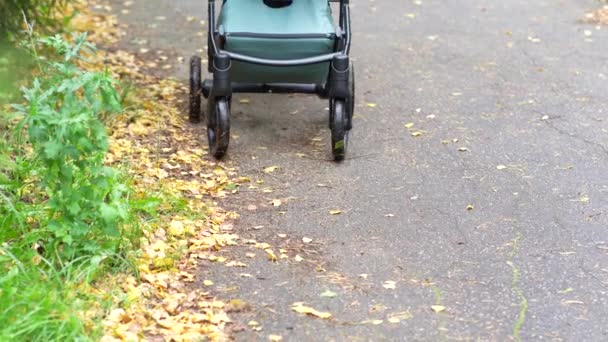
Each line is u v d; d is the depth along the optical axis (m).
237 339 5.89
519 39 8.32
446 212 6.57
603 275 6.20
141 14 8.55
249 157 6.96
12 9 7.16
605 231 6.44
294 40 6.82
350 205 6.62
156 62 7.90
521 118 7.32
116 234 6.09
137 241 6.24
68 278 5.98
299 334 5.92
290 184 6.76
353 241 6.39
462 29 8.47
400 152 7.01
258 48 6.84
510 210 6.58
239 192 6.70
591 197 6.66
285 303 6.05
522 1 8.96
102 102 6.20
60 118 6.03
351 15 8.66
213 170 6.85
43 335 5.77
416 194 6.69
